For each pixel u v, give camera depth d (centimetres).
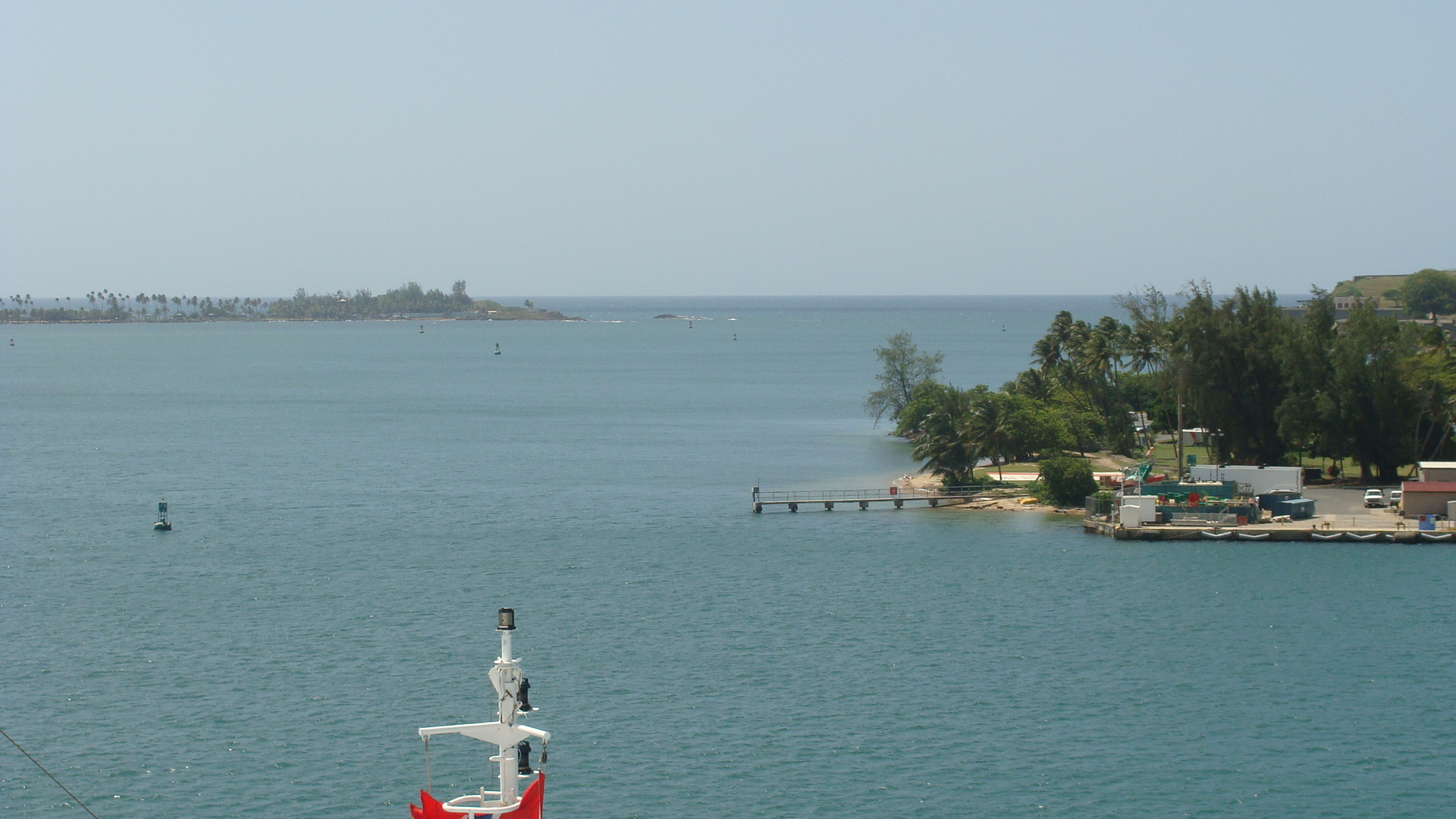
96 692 7469
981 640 8531
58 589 10062
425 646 8419
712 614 9231
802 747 6650
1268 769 6369
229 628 8862
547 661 8088
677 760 6481
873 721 7012
